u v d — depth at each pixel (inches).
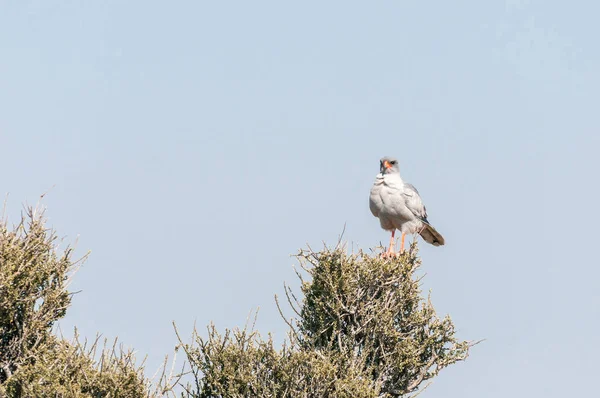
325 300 716.0
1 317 655.1
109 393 615.8
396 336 708.7
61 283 673.0
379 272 713.0
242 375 681.0
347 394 666.2
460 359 723.4
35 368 625.6
